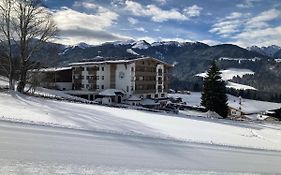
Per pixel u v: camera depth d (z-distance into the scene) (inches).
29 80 1866.4
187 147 729.0
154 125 1042.1
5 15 1620.3
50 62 1852.9
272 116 3737.7
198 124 1306.6
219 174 522.9
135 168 492.1
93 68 3299.7
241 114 3720.5
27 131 663.1
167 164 545.6
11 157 467.8
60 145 580.1
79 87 3435.0
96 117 1048.2
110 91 2945.4
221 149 767.7
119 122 994.7
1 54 1729.8
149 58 3179.1
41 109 1083.3
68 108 1230.9
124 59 3186.5
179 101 3895.2
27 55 1689.2
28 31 1683.1
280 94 7170.3
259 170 594.9
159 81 3346.5
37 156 490.3
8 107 1020.5
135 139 733.3
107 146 623.2
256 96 6973.4
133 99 2898.6
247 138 1079.6
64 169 440.5
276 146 989.2
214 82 2714.1
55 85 3358.8
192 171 518.6
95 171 449.4
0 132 622.8
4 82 2389.3
